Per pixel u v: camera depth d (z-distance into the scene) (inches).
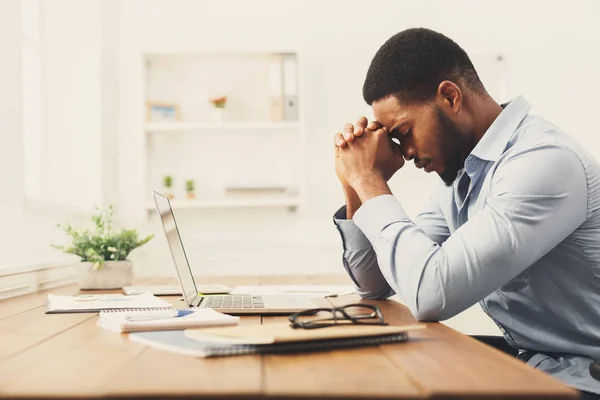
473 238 48.7
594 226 52.8
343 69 163.0
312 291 77.8
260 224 161.9
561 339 56.9
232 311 52.5
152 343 36.2
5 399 25.0
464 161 59.4
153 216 160.2
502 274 48.6
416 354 32.9
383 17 163.0
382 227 52.3
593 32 161.2
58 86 150.9
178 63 160.7
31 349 36.3
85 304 58.8
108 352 34.6
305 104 163.0
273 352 33.3
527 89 161.2
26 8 142.3
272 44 161.3
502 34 161.9
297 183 161.8
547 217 49.9
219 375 28.0
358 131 58.2
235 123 154.0
